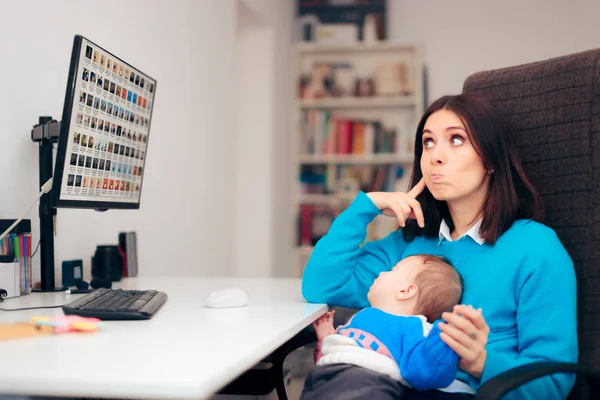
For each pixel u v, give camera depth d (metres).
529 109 1.51
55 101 1.92
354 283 1.55
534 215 1.44
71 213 1.98
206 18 3.17
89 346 0.90
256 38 4.22
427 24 4.85
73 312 1.14
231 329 1.06
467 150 1.44
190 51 2.97
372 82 4.69
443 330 1.10
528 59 4.72
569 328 1.26
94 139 1.53
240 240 4.20
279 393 1.54
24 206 1.75
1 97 1.68
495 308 1.35
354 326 1.32
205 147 3.16
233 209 3.60
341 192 4.72
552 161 1.47
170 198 2.74
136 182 1.85
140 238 2.47
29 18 1.80
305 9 4.93
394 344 1.24
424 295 1.36
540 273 1.31
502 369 1.18
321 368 1.24
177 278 2.04
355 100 4.64
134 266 2.05
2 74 1.68
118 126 1.66
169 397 0.70
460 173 1.44
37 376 0.72
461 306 1.09
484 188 1.48
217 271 3.33
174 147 2.79
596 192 1.40
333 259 1.50
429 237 1.58
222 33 3.40
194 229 3.01
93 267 1.89
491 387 1.00
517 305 1.34
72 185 1.46
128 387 0.71
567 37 4.66
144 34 2.52
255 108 4.22
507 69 1.59
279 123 4.45
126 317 1.15
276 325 1.11
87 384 0.71
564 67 1.48
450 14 4.82
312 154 4.72
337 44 4.67
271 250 4.19
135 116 1.76
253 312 1.28
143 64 2.51
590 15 4.62
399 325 1.26
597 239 1.39
